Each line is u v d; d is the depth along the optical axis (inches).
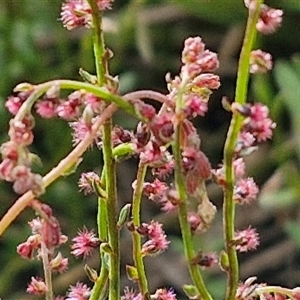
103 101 5.4
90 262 12.4
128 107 5.3
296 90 12.3
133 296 6.1
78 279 12.3
